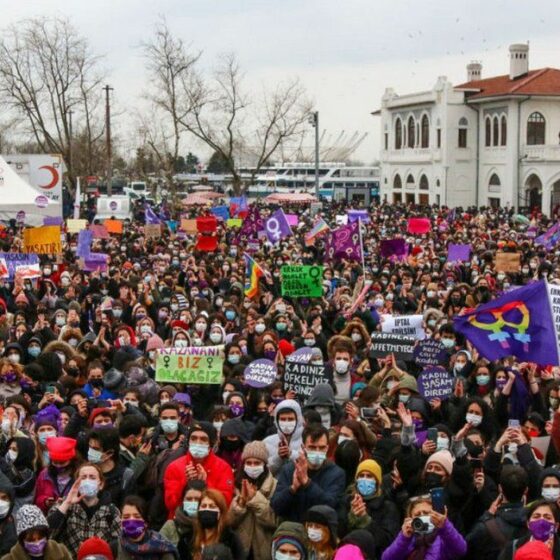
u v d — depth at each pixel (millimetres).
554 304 11523
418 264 28312
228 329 17078
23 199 31250
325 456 8531
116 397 12180
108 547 7348
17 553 7336
